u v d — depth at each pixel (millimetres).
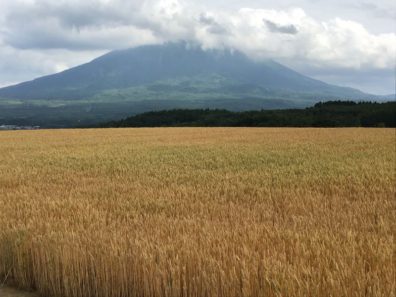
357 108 97812
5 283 6105
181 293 4684
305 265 4488
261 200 9328
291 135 40031
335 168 14680
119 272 5090
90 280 5344
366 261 4602
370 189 10344
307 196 9398
